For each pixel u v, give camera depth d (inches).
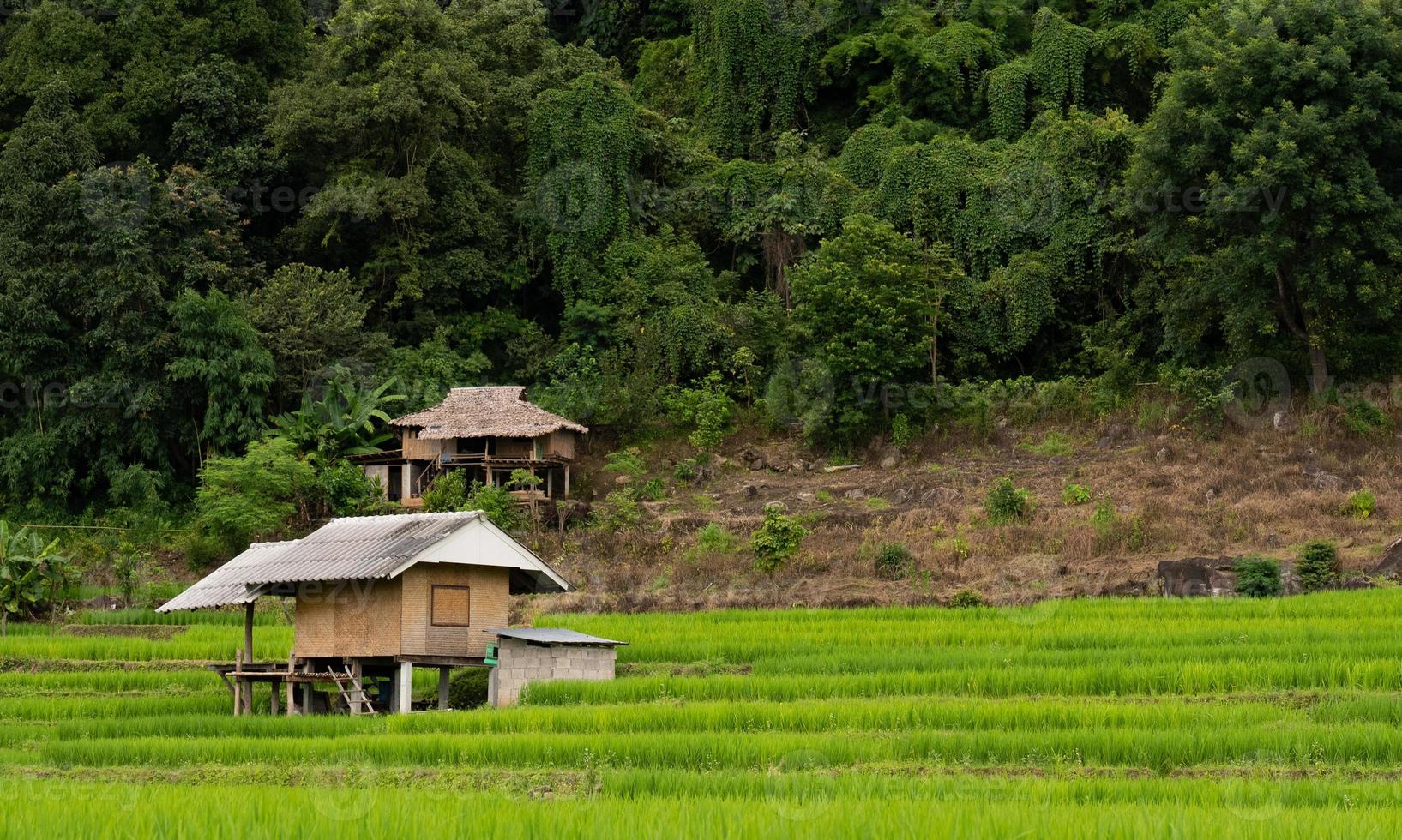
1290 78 2792.8
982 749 1406.3
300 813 1023.6
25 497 3100.4
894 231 3366.1
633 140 3627.0
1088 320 3417.8
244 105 3511.3
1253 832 977.5
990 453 3125.0
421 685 2129.7
